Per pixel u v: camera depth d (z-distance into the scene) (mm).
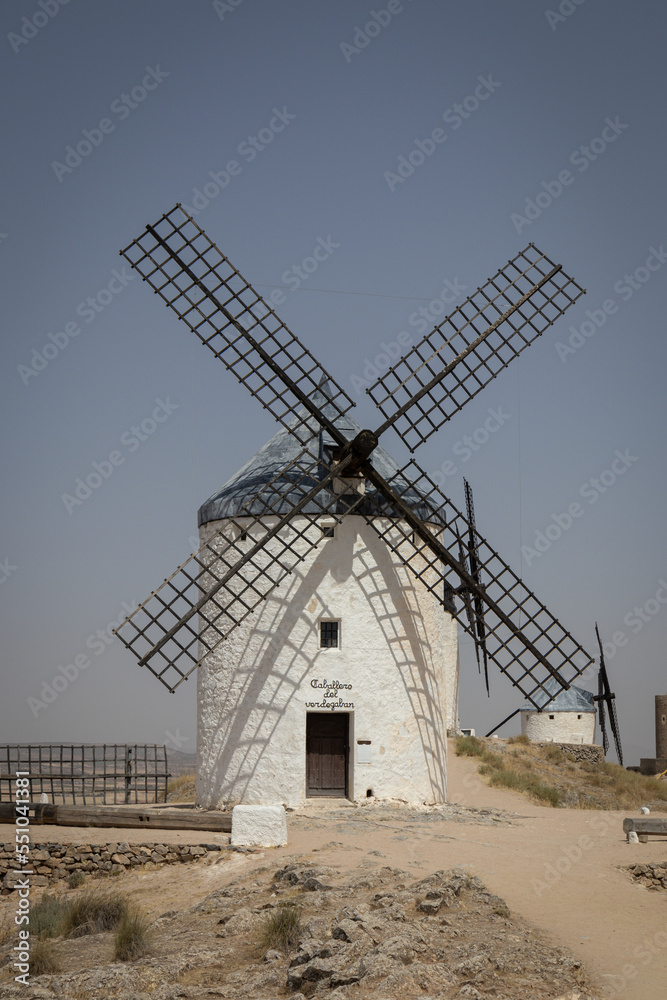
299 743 22578
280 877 14875
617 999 10312
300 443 24109
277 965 11391
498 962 10812
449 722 37562
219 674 23516
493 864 15516
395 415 23656
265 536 22734
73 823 19547
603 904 13461
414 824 19969
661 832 17859
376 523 23688
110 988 10953
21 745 26922
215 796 23016
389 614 23453
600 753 38719
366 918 11914
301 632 22938
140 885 16703
